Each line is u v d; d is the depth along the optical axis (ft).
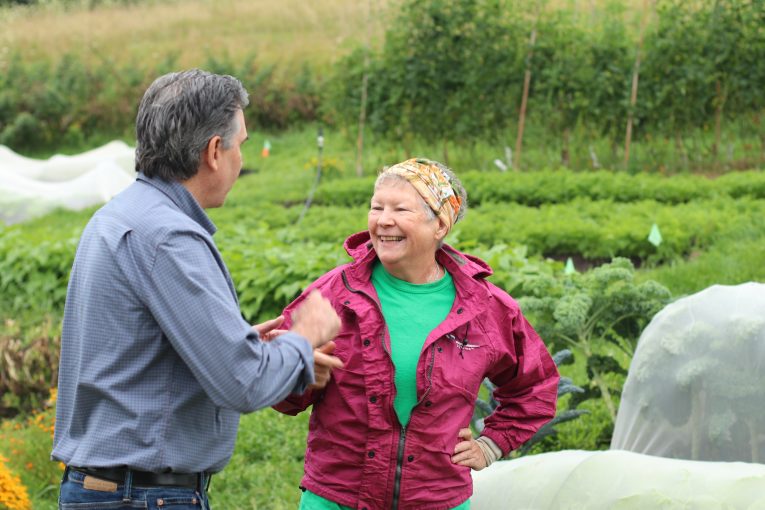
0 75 79.25
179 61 85.35
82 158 61.11
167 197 8.51
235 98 8.63
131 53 90.58
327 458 9.25
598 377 18.37
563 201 43.50
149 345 8.24
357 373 9.06
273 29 94.73
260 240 34.94
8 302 33.47
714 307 13.85
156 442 8.25
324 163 56.54
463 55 53.72
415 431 9.03
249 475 18.04
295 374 8.20
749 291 13.96
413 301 9.34
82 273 8.41
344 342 9.15
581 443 18.31
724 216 35.22
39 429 20.86
